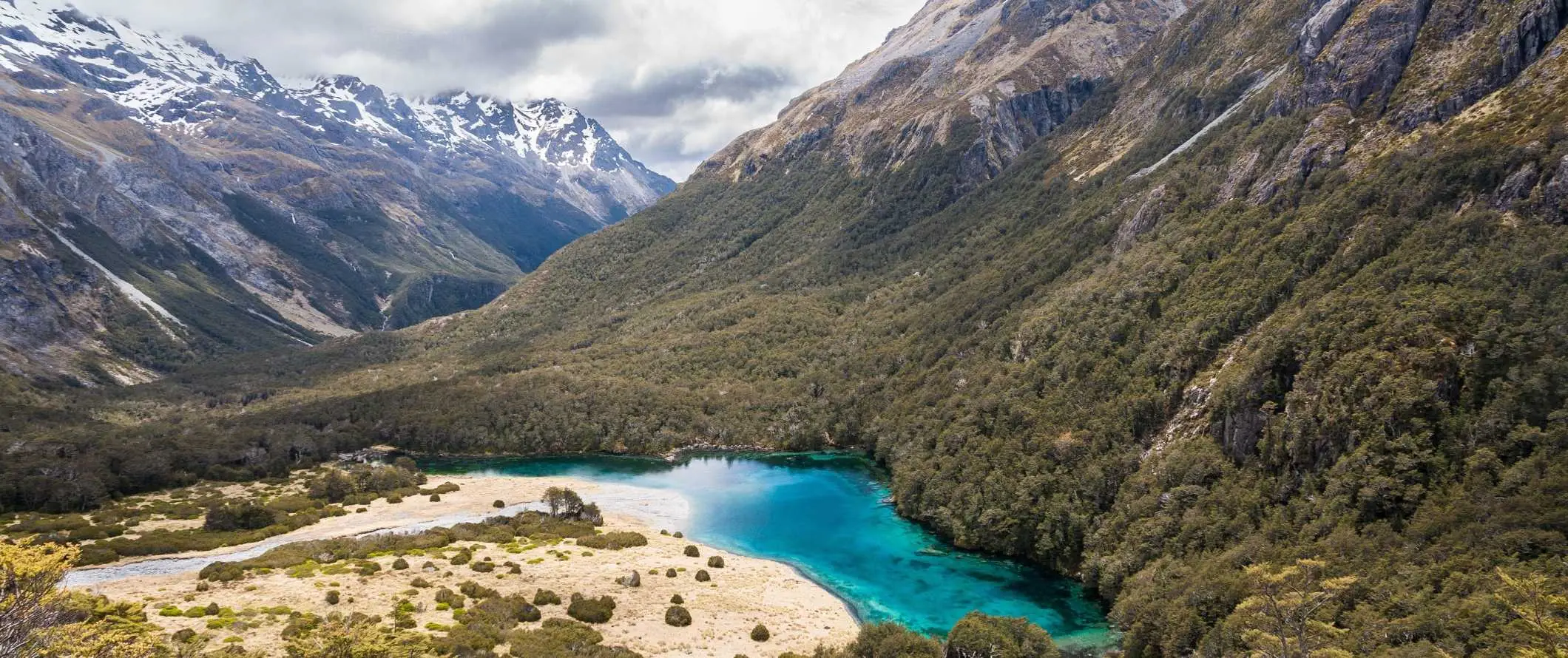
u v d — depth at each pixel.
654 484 165.38
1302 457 91.25
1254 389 100.38
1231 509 93.88
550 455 196.38
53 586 46.66
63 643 43.75
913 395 175.88
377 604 85.50
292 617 78.06
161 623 75.00
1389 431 84.62
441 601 86.56
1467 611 61.97
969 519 121.50
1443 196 105.12
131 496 153.75
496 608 85.50
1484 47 125.94
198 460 173.62
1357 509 81.75
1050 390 136.50
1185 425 110.62
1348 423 87.81
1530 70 114.62
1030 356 151.50
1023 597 101.25
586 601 90.06
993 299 191.00
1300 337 100.31
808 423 196.00
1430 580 69.06
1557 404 76.06
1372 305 96.75
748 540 126.00
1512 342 81.44
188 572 99.75
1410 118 127.38
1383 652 60.41
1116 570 96.56
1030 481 117.69
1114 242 176.75
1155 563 92.75
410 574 97.31
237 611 80.06
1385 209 110.69
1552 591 56.00
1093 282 159.00
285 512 136.88
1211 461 101.12
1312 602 60.03
